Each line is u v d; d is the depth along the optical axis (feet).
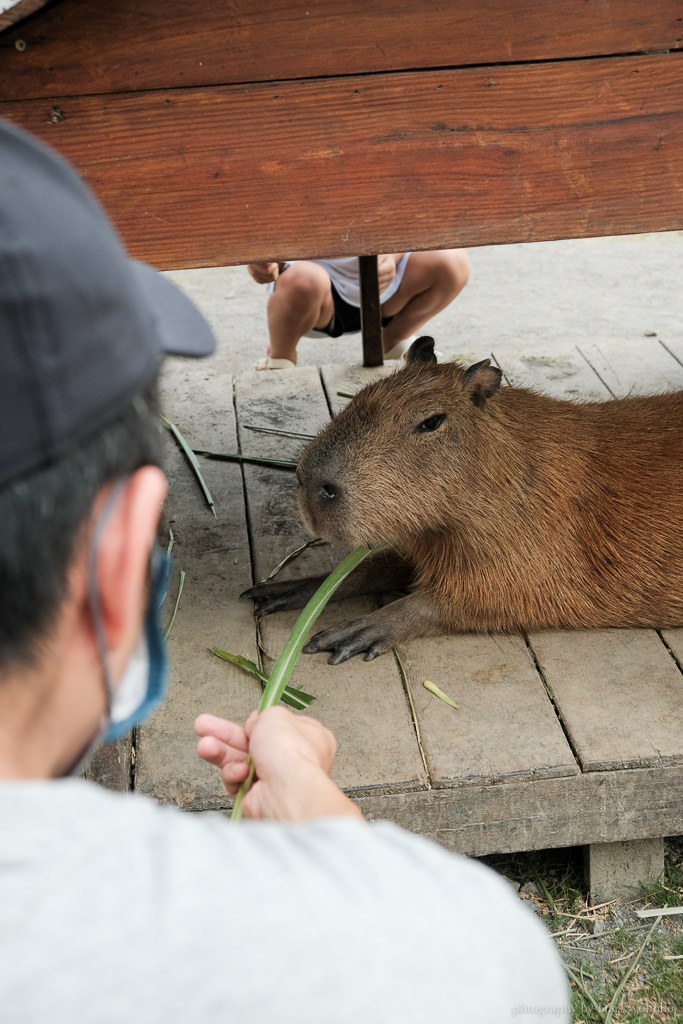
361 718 9.71
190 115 8.46
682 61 8.72
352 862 2.40
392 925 2.28
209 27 8.16
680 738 9.28
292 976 2.15
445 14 8.34
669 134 9.00
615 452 11.14
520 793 9.07
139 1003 2.04
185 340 2.81
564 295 26.43
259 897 2.23
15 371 2.04
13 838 2.12
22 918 2.05
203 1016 2.07
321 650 10.68
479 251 29.89
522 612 10.90
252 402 16.38
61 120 8.38
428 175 8.91
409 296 19.62
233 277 28.60
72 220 2.14
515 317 25.26
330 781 3.80
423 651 10.73
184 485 14.06
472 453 10.35
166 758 9.29
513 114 8.78
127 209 8.77
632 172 9.12
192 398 16.61
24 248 2.02
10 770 2.41
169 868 2.22
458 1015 2.26
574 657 10.53
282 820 3.79
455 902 2.41
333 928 2.22
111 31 8.09
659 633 10.93
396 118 8.67
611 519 10.82
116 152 8.54
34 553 2.18
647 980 8.99
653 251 28.94
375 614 10.98
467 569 10.71
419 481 10.20
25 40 8.05
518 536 10.61
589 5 8.43
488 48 8.50
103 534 2.30
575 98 8.77
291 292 18.80
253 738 4.06
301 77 8.43
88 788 2.32
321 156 8.73
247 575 12.05
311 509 10.23
